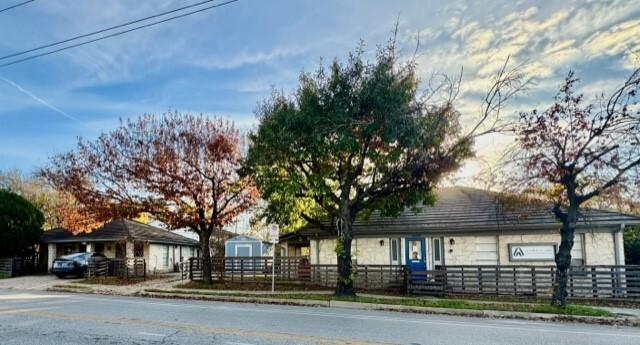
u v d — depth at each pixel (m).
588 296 14.30
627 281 14.11
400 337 7.81
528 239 16.62
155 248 28.81
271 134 14.55
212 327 8.56
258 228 29.08
